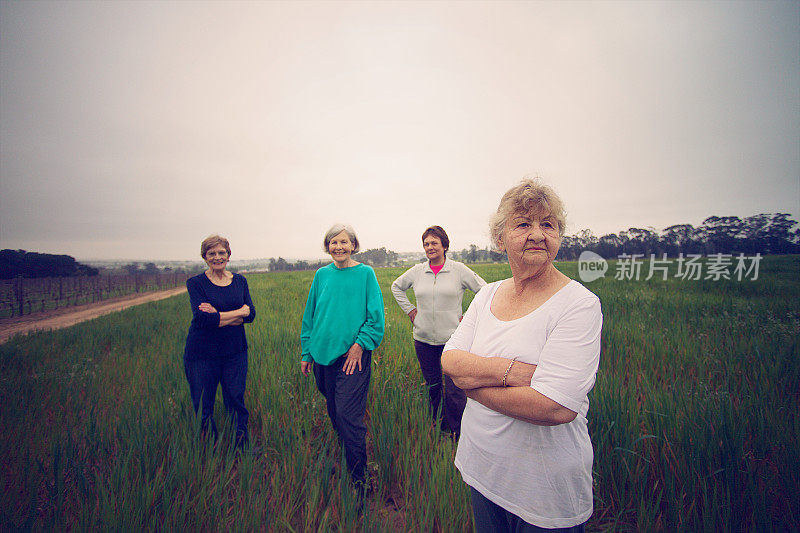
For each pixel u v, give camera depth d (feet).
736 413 8.60
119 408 11.96
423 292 12.26
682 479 7.22
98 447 8.98
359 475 8.39
